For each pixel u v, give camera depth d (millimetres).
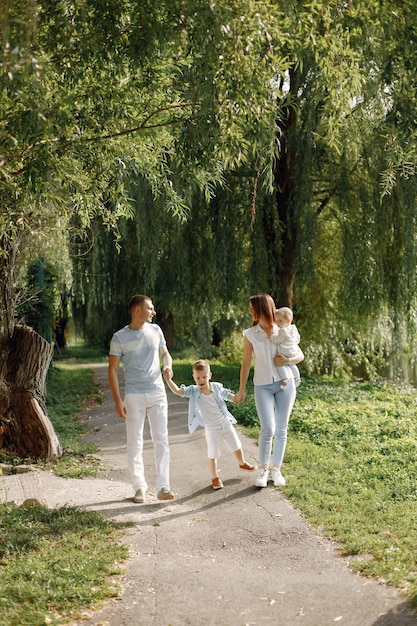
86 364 28516
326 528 5945
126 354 7133
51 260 17219
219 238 18031
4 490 7656
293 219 17750
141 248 18828
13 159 5969
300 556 5391
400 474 7918
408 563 4980
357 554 5316
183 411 14219
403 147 6305
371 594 4500
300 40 5641
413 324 18000
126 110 6477
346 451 9555
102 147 6555
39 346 9719
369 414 12773
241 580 4926
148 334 7180
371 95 12578
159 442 7195
